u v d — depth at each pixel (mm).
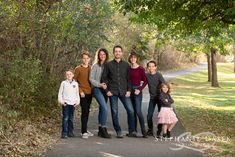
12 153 7859
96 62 10344
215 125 13711
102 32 17828
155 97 10875
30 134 9367
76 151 8477
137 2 12547
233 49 61844
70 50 14250
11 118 9594
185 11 14094
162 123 10398
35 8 11109
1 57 9961
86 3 14555
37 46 11828
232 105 21250
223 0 13148
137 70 10555
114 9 16203
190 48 30000
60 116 12344
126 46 37188
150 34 28312
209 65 43406
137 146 9211
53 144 9047
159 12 13992
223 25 14703
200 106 19688
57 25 11938
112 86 10328
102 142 9539
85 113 10188
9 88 9891
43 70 12258
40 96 12102
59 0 11984
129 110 10414
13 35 10312
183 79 44156
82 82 10258
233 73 65250
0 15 9617
